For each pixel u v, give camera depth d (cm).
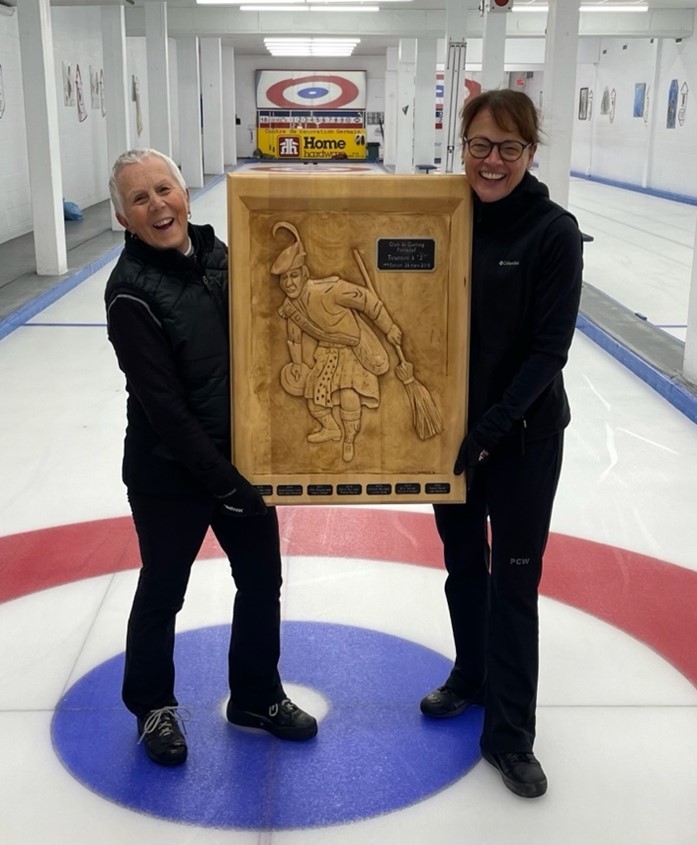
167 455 206
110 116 1205
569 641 292
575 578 334
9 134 1193
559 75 871
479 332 209
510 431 209
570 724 249
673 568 344
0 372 613
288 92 3081
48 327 748
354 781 223
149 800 217
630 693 264
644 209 1666
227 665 274
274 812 212
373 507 399
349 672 272
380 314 204
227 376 209
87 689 263
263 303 204
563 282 197
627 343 662
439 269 204
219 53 2300
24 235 1244
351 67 3108
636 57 2125
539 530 214
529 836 206
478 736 242
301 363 206
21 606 312
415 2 1627
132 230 199
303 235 201
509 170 194
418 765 229
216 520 225
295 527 377
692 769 231
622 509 399
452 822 210
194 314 202
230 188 197
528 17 1764
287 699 242
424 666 276
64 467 443
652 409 542
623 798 220
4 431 495
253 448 210
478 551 237
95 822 210
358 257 203
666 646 290
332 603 315
